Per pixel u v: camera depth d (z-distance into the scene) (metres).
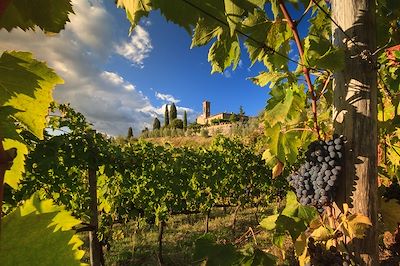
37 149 5.97
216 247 1.83
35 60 0.72
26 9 0.65
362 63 1.68
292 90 2.00
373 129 1.69
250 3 0.73
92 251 6.30
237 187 11.88
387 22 2.59
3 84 0.72
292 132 2.10
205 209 10.99
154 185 9.12
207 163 10.49
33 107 0.75
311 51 1.76
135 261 9.57
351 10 1.71
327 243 1.74
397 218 1.95
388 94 2.90
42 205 0.46
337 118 1.75
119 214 9.12
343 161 1.69
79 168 6.83
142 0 0.73
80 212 7.23
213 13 0.72
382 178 3.06
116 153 7.87
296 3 1.60
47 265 0.44
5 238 0.43
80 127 6.91
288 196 2.14
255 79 2.22
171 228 12.45
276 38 1.99
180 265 9.23
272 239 2.13
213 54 1.61
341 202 1.70
